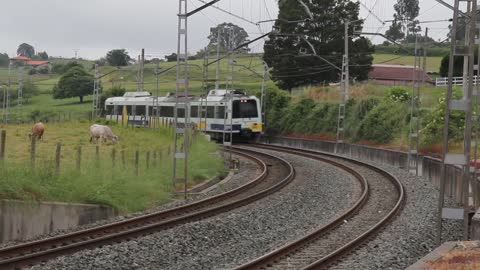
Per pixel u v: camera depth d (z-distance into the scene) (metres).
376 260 14.76
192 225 18.06
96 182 20.52
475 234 14.97
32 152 21.05
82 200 19.58
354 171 35.22
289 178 31.39
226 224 19.02
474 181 22.97
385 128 54.47
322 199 25.86
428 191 29.06
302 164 40.41
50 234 16.94
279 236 18.39
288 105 70.94
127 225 17.83
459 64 64.81
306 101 68.31
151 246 15.48
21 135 43.56
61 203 18.41
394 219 21.19
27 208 17.53
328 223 19.33
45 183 19.61
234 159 40.59
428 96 55.00
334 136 61.41
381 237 17.89
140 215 19.80
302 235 18.41
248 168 37.09
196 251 15.85
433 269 10.40
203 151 36.44
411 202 25.19
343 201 25.50
